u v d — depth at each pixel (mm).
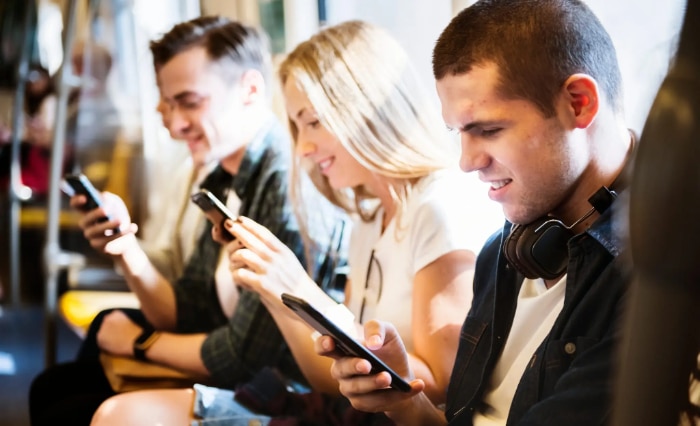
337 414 1717
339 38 1837
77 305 3254
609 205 1233
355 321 1901
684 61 630
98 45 3934
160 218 3498
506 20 1254
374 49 1819
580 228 1294
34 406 2293
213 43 2311
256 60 2359
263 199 2209
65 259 3441
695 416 787
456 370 1483
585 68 1243
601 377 1125
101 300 3311
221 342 2061
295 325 1831
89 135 3945
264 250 1817
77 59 3957
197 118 2309
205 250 2416
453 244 1711
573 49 1238
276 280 1812
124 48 3918
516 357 1397
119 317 2232
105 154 3924
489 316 1454
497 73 1241
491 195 1310
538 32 1235
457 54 1275
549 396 1202
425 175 1796
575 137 1248
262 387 1769
